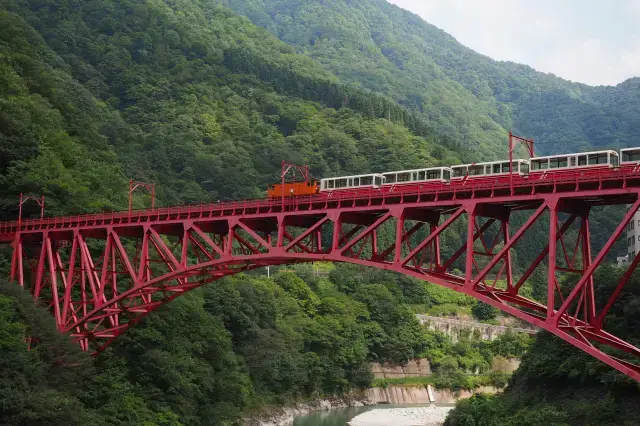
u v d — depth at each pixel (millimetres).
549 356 97875
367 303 182500
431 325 190000
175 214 90625
